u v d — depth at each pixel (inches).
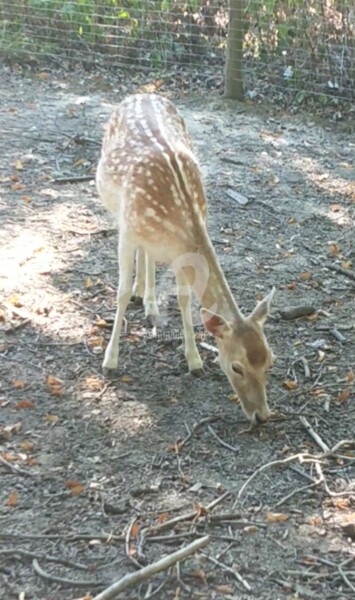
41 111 331.3
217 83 367.2
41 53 388.2
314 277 259.1
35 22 388.5
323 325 244.4
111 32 382.3
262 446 216.2
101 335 236.8
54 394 223.3
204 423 219.9
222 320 214.8
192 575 196.4
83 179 290.7
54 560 197.6
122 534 201.5
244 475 211.3
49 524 202.4
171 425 219.1
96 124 323.9
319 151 316.8
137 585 194.7
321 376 231.3
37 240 263.4
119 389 225.5
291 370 232.4
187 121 331.6
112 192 229.5
